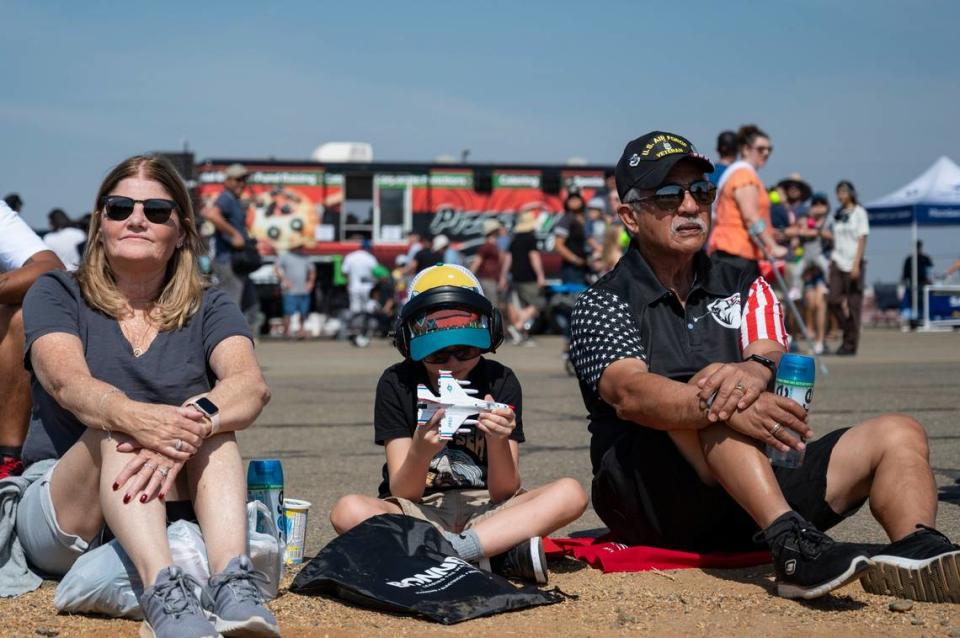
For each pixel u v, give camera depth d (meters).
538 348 17.94
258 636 2.88
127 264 3.50
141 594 3.12
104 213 3.50
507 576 3.66
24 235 4.75
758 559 3.79
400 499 3.77
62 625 3.11
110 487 3.07
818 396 9.45
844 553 3.14
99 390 3.20
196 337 3.58
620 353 3.67
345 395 10.29
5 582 3.43
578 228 14.38
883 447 3.48
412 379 3.91
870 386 10.31
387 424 3.89
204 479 3.17
